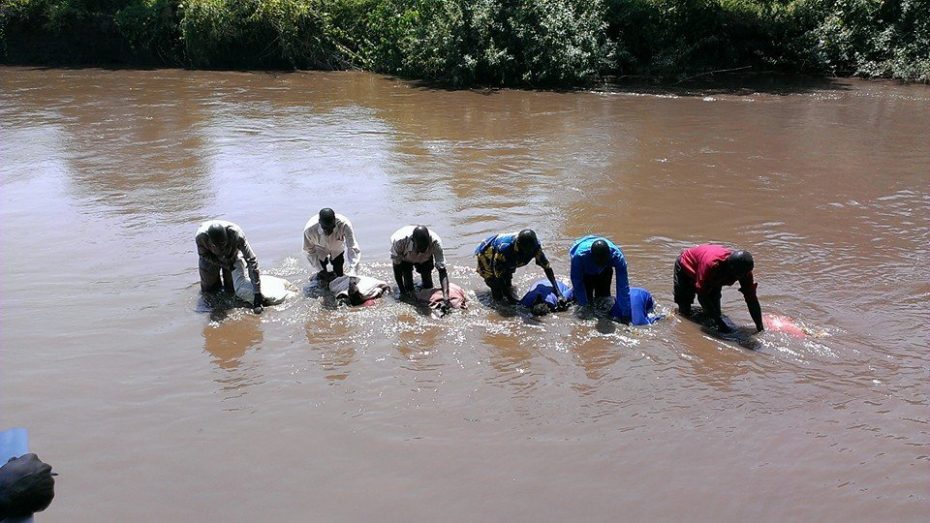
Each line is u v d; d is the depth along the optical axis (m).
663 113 17.78
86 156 13.50
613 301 7.59
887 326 7.15
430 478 4.99
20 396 5.94
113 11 27.17
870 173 12.44
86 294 7.81
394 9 24.70
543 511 4.68
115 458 5.21
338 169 12.72
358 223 10.03
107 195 11.22
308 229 7.91
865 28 23.95
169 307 7.56
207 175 12.35
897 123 16.50
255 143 14.61
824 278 8.26
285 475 5.03
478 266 7.70
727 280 6.84
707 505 4.73
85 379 6.21
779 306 7.59
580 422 5.63
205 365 6.46
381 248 9.17
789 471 5.05
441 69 22.58
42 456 5.21
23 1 26.53
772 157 13.48
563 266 8.66
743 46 24.41
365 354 6.68
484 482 4.95
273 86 22.09
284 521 4.61
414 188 11.65
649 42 23.83
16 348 6.68
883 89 21.38
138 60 26.81
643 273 8.43
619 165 12.98
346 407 5.84
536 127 16.20
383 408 5.82
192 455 5.24
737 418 5.66
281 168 12.78
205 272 7.69
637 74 23.67
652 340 6.91
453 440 5.41
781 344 6.80
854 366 6.42
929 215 10.35
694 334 7.03
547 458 5.20
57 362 6.46
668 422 5.62
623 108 18.47
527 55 21.47
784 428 5.53
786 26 23.70
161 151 13.92
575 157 13.52
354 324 7.23
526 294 7.71
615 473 5.04
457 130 15.89
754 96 20.30
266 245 9.25
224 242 7.41
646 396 5.99
